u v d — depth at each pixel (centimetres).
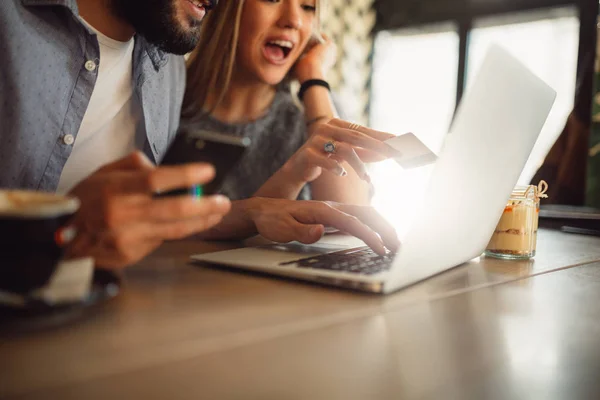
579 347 46
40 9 109
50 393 31
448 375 39
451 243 69
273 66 151
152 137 133
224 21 148
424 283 67
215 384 34
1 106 107
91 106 125
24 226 43
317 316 51
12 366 35
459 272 75
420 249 61
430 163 81
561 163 203
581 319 54
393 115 508
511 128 69
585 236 123
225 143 55
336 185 142
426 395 35
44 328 43
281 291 59
